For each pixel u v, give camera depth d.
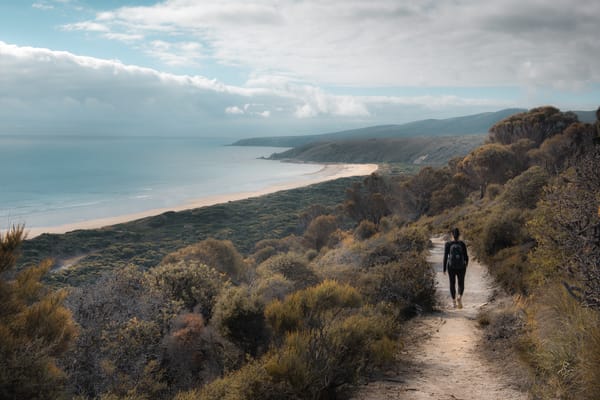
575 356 4.07
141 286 12.01
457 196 48.72
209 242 30.03
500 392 4.52
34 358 3.74
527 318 6.32
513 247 12.57
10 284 4.10
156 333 9.30
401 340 7.03
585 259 4.47
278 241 67.31
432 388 4.77
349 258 17.77
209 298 12.85
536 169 17.75
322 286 7.15
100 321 9.15
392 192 59.84
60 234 81.19
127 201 145.62
